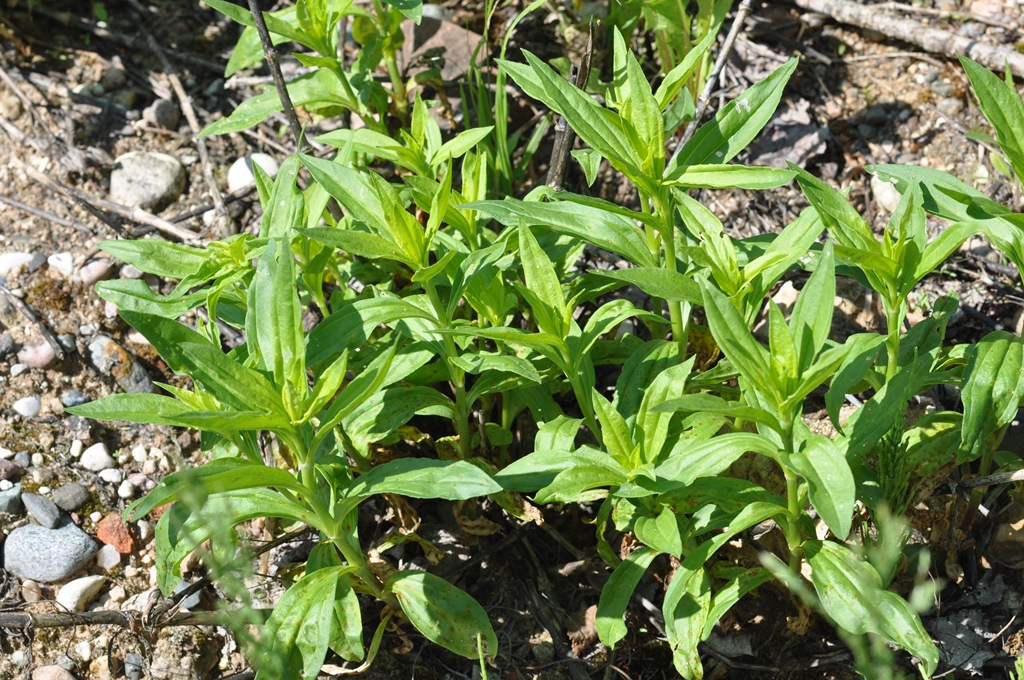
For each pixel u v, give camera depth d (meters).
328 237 0.88
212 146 1.16
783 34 1.20
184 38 1.22
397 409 0.93
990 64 1.14
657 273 0.87
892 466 0.89
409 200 0.99
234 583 0.81
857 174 1.13
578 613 0.97
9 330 1.05
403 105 1.13
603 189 1.13
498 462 1.00
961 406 1.01
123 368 1.05
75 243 1.10
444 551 0.99
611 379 1.06
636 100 0.89
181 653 0.95
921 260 0.88
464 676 0.95
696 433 0.88
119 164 1.14
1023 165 0.90
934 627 0.94
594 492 0.93
